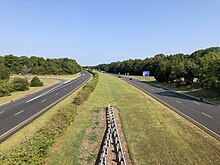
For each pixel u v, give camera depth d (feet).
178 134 51.11
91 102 98.48
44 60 432.66
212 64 123.03
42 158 35.86
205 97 117.91
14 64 347.77
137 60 448.65
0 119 69.72
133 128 56.13
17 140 48.57
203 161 36.76
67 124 57.67
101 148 43.80
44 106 91.09
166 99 110.32
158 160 37.17
